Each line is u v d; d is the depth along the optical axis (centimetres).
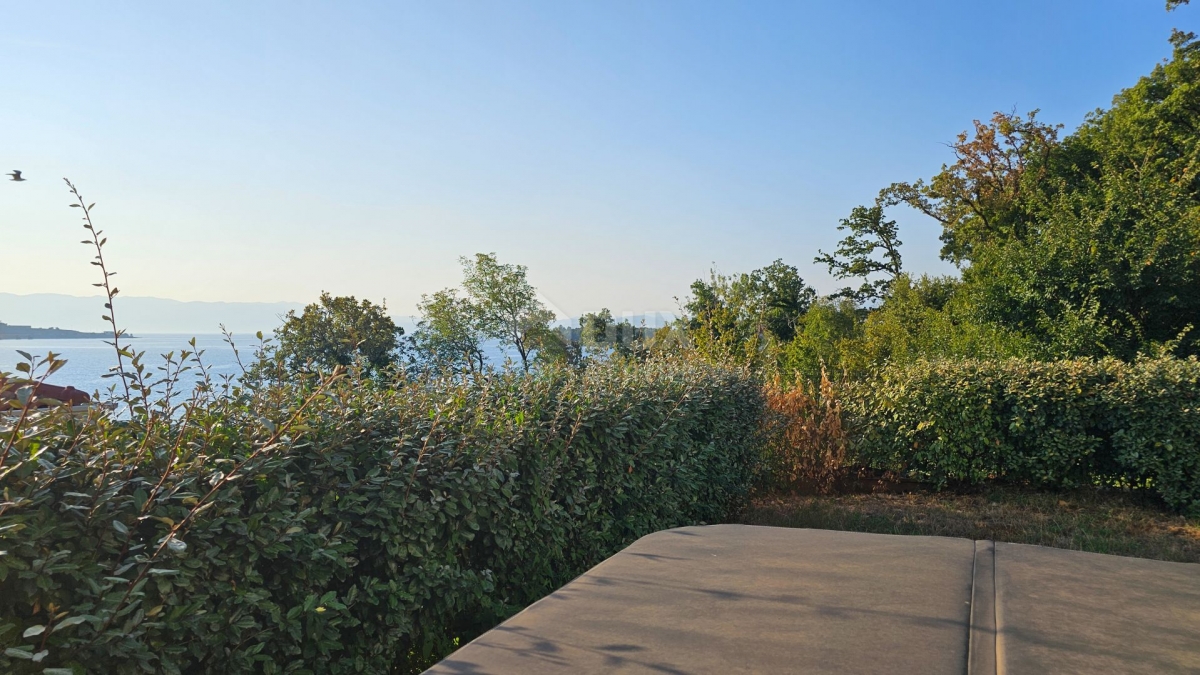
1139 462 947
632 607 222
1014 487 1067
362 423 351
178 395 296
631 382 632
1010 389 1017
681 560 275
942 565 266
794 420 1082
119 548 241
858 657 183
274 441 288
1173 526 871
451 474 364
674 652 187
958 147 3250
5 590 217
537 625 206
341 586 329
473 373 498
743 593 235
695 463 683
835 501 1016
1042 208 1711
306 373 366
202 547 259
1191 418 916
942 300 2877
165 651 236
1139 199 1448
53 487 236
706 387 749
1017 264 1497
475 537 416
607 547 545
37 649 214
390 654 341
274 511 284
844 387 1155
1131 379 967
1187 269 1370
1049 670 177
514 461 416
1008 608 219
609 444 529
